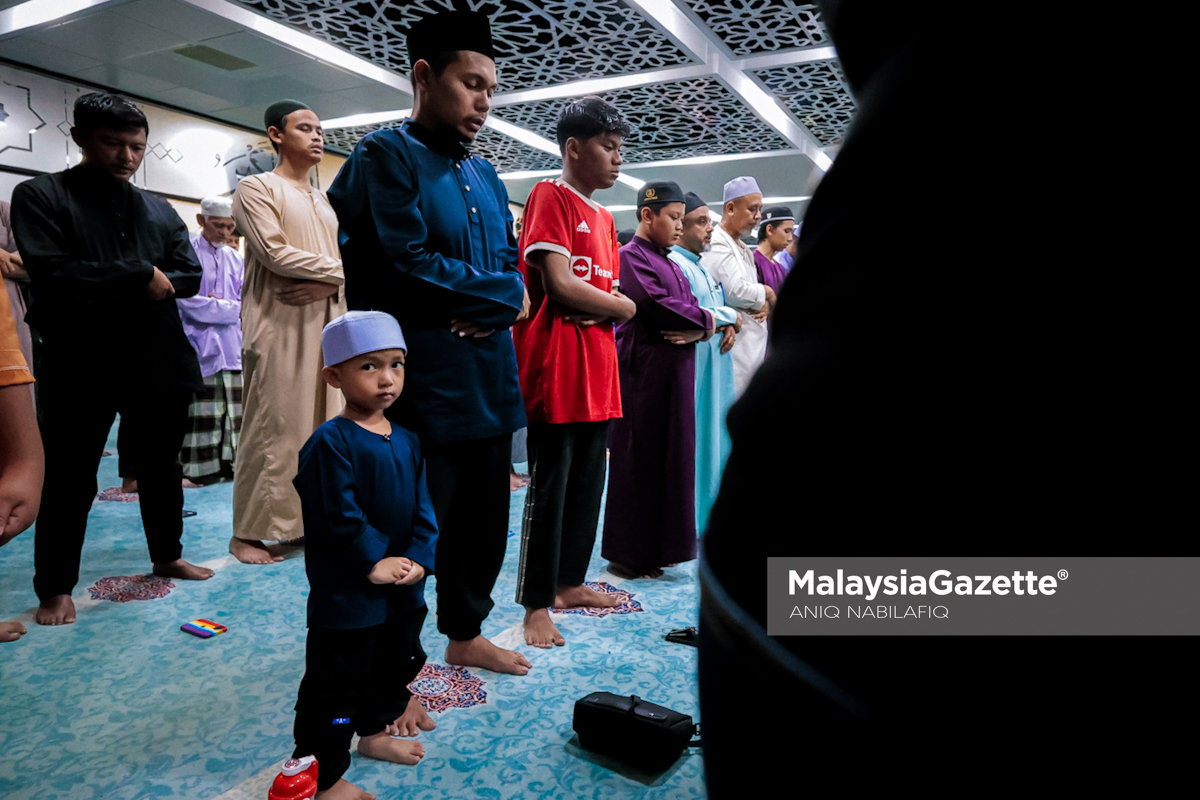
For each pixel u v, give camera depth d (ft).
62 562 7.59
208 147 27.55
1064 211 0.86
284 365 9.57
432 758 5.24
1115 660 0.83
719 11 20.15
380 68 23.85
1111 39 0.84
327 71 23.47
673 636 7.32
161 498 8.70
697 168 36.35
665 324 8.87
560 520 7.34
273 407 9.55
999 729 0.90
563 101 26.63
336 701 4.54
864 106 1.16
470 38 5.61
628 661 6.85
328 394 10.02
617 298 7.32
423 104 5.79
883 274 1.03
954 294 0.94
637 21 20.15
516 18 20.15
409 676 5.24
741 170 36.63
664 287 9.01
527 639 7.22
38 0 19.47
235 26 20.21
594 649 7.11
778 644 1.11
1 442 2.97
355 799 4.61
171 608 8.02
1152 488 0.80
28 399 3.03
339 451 4.65
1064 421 0.85
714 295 10.37
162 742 5.41
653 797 4.84
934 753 0.94
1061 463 0.85
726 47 22.56
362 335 4.79
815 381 1.11
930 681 0.94
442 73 5.64
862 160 1.12
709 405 10.16
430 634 7.45
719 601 1.24
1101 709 0.85
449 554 6.44
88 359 7.68
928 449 0.94
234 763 5.16
